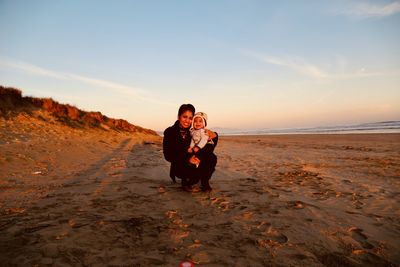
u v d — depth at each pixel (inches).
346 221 112.9
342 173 229.1
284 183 187.5
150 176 205.9
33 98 581.0
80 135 495.8
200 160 153.8
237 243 88.8
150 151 430.0
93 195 144.6
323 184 184.9
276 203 136.6
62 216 109.7
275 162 300.0
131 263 73.8
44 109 573.6
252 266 74.7
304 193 159.5
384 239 96.0
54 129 470.9
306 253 83.4
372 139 750.5
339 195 155.8
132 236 91.6
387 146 518.6
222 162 300.2
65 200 133.8
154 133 1263.5
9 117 431.8
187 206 128.7
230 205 131.5
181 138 155.1
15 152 241.3
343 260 79.8
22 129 380.2
